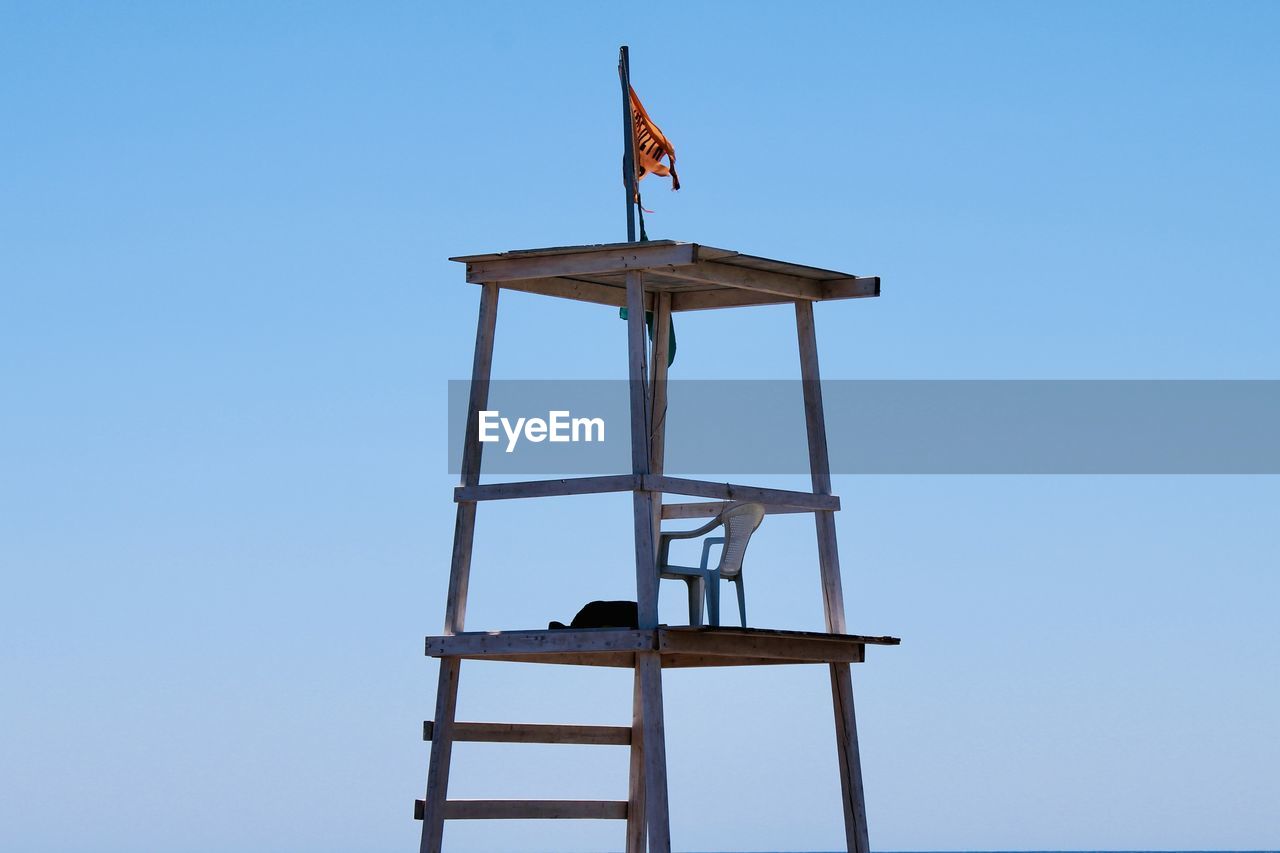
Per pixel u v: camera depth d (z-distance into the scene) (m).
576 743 23.31
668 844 19.47
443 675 21.27
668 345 23.45
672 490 20.19
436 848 21.03
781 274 21.97
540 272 21.12
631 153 22.84
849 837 21.70
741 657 21.66
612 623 20.81
